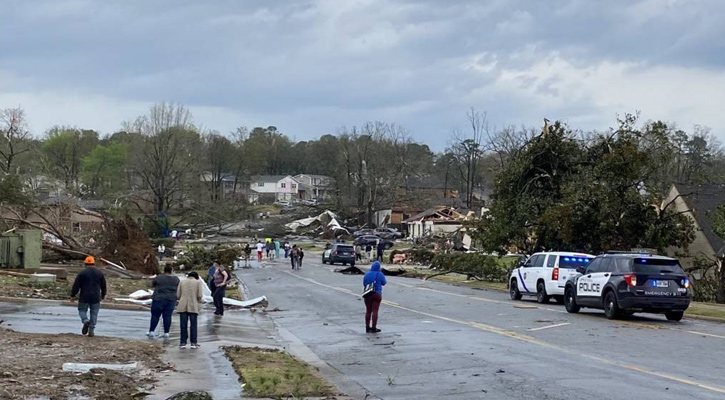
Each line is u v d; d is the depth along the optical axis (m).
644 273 23.03
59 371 12.52
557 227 38.28
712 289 35.25
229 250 57.78
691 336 19.03
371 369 14.59
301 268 61.84
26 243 34.25
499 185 43.22
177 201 97.44
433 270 56.12
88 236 45.28
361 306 29.83
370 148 126.75
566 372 13.42
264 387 12.02
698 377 12.78
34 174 78.12
